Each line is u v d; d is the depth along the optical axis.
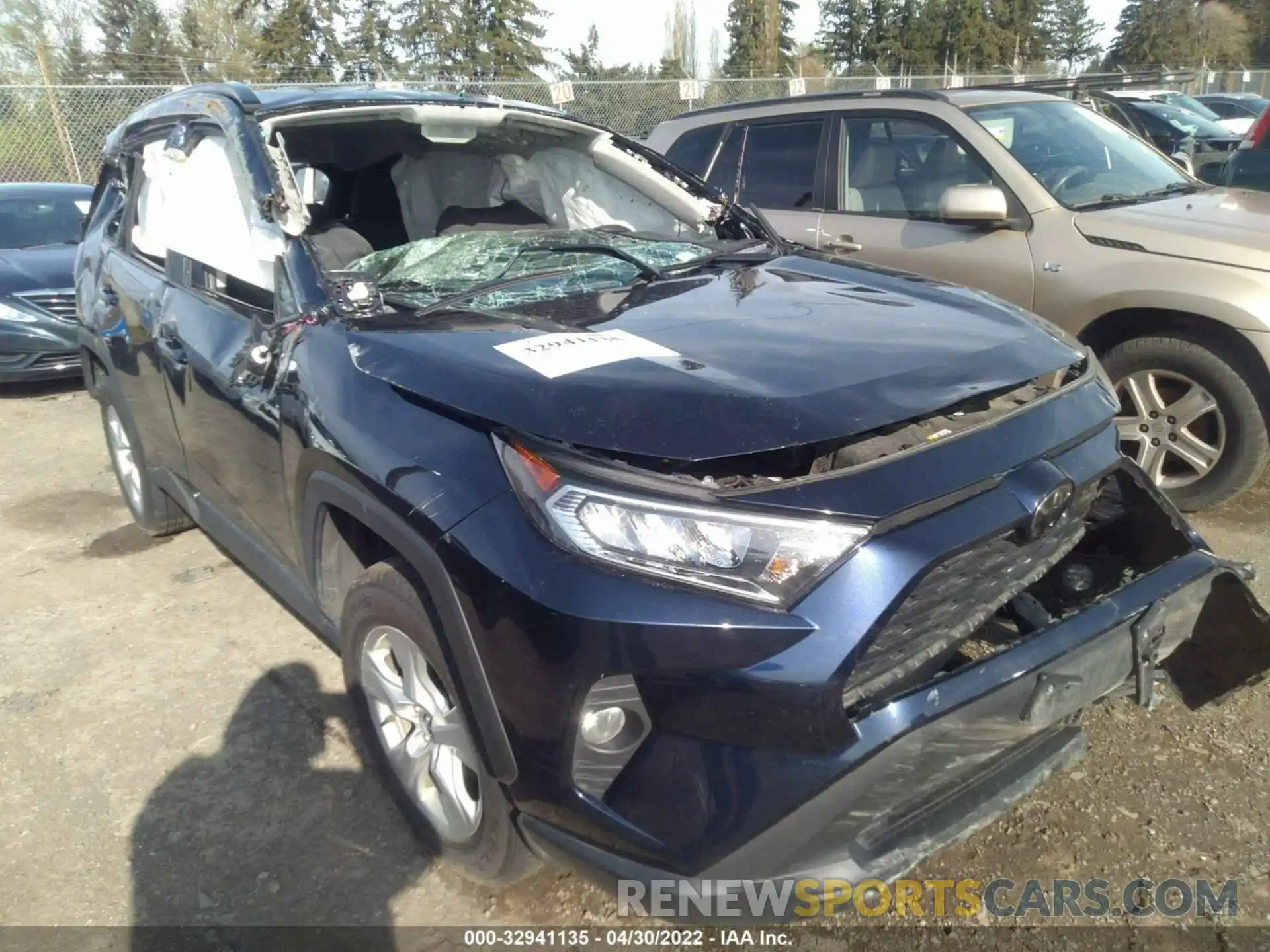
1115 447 2.42
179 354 3.33
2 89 12.62
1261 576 3.71
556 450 1.94
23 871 2.61
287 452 2.65
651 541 1.83
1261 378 3.87
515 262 3.21
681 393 2.02
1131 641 2.30
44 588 4.22
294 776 2.94
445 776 2.39
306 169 3.79
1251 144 6.79
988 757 2.10
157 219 3.82
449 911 2.44
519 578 1.90
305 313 2.68
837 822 1.85
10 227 8.09
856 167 5.22
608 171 4.00
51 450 6.13
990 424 2.13
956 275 4.67
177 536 4.74
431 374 2.24
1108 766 2.82
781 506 1.83
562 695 1.87
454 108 3.54
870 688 1.93
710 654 1.79
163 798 2.87
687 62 39.62
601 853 1.94
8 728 3.22
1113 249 4.17
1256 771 2.76
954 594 2.08
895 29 46.94
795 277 3.04
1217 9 47.75
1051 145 4.84
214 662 3.57
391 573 2.32
